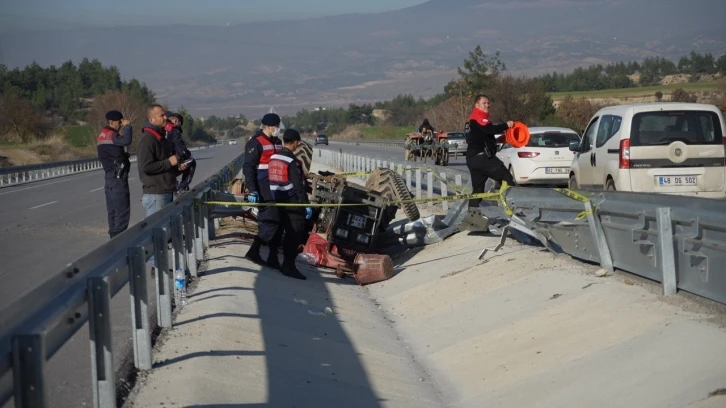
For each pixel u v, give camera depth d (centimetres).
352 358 781
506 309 874
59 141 6838
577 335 718
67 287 488
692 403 516
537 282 928
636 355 624
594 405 568
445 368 773
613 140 1356
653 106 1323
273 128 1182
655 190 1298
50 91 13962
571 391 607
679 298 727
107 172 1249
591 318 744
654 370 586
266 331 796
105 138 1242
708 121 1309
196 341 715
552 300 841
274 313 887
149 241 734
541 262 1012
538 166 2067
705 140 1304
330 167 4622
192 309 851
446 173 1772
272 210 1170
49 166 4450
